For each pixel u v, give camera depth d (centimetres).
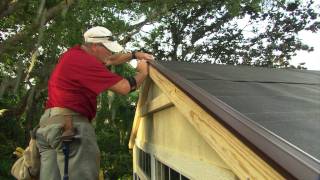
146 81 439
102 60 345
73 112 307
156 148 458
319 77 386
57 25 1202
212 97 233
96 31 336
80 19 1220
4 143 1305
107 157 1703
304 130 175
